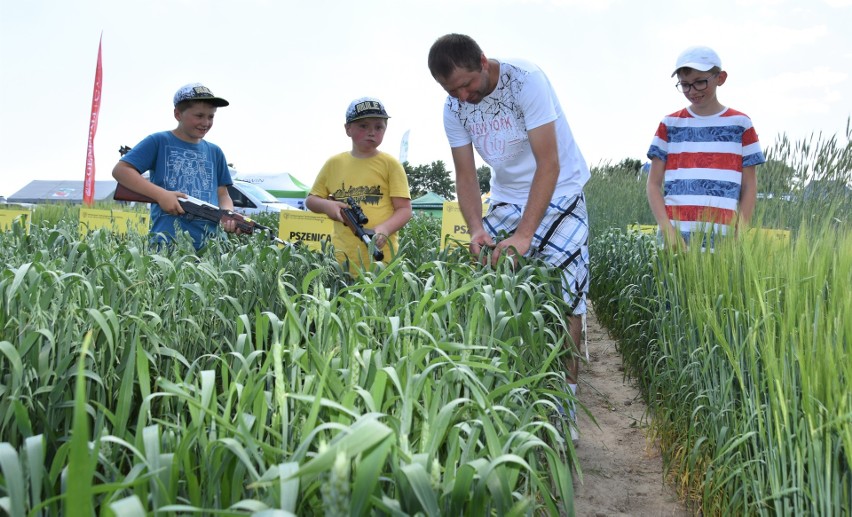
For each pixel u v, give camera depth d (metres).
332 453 1.07
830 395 1.97
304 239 4.79
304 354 1.84
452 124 4.13
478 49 3.55
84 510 1.05
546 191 3.64
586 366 5.65
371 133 4.79
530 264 3.61
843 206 4.48
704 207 4.62
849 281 2.35
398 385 1.56
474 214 4.08
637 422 4.34
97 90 16.72
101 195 25.02
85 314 2.34
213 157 5.25
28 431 1.54
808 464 2.17
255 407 1.67
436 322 2.32
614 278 6.61
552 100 3.98
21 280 2.09
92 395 2.17
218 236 4.29
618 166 12.30
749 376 2.59
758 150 4.59
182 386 1.64
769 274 2.81
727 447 2.68
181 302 2.81
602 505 3.15
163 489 1.28
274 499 1.34
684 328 3.61
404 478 1.40
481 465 1.38
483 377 2.22
